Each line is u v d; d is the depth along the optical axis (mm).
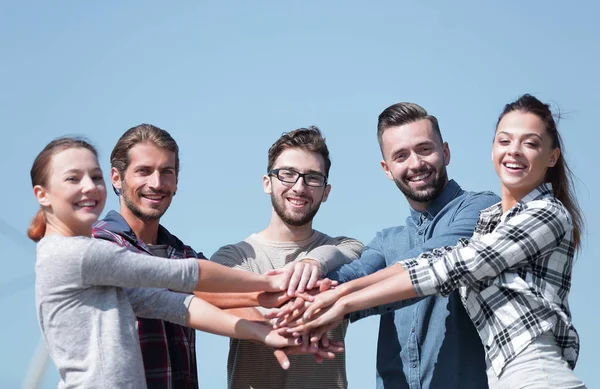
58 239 3967
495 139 4352
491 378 4102
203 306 4324
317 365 4824
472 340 4566
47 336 3943
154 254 4875
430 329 4676
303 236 5094
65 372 3863
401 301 4629
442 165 5027
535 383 3914
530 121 4254
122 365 3854
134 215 4887
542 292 4066
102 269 3912
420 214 5035
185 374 4691
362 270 4816
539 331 3977
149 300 4277
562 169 4379
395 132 5023
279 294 4609
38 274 3961
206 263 4238
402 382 4715
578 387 3924
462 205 4914
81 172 4082
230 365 4945
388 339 4824
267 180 5223
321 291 4594
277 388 4785
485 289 4160
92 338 3871
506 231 4109
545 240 4086
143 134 4918
